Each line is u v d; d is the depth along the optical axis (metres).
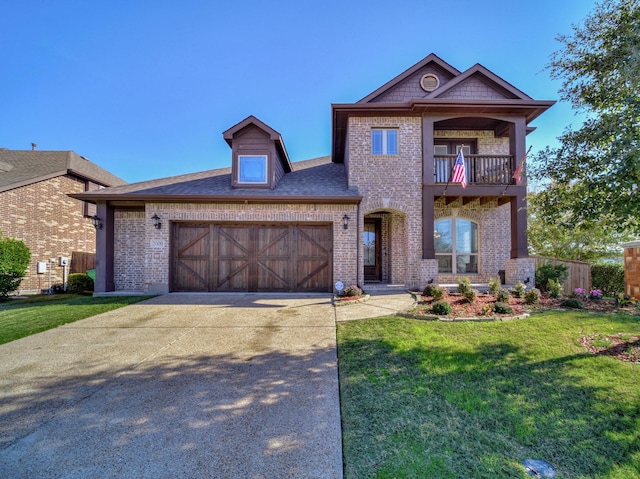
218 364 4.42
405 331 5.78
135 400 3.42
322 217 10.51
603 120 4.51
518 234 10.47
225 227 10.64
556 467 2.38
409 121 11.14
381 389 3.61
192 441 2.70
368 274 13.16
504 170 10.87
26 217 13.23
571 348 4.87
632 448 2.59
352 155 11.08
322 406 3.28
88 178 16.28
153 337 5.65
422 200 10.86
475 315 6.73
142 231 11.27
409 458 2.46
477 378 3.87
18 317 7.08
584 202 4.94
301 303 8.62
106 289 10.57
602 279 11.24
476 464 2.39
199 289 10.55
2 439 2.75
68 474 2.33
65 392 3.61
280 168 12.46
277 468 2.37
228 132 11.05
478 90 11.38
